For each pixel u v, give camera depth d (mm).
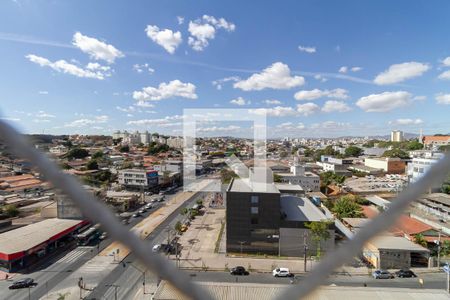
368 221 1780
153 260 2041
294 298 2145
